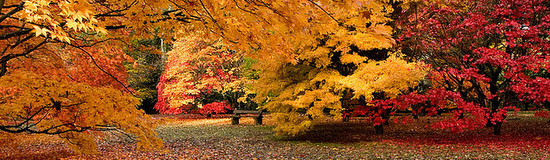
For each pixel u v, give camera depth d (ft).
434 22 31.63
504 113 26.23
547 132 32.45
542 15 28.78
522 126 38.40
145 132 16.29
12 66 20.67
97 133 19.69
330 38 31.12
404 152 25.84
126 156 27.78
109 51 22.86
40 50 21.24
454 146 27.07
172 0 9.77
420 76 28.25
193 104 71.36
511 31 25.96
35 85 13.60
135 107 16.52
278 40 11.73
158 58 87.56
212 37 12.95
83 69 22.56
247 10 9.54
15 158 27.32
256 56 13.61
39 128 16.31
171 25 13.17
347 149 28.71
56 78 15.37
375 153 26.18
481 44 32.53
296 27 9.96
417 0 35.58
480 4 31.63
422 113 60.18
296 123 33.99
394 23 36.73
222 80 66.03
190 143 35.83
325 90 31.42
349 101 40.14
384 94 33.60
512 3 27.96
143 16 11.66
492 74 32.40
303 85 33.99
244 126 53.31
